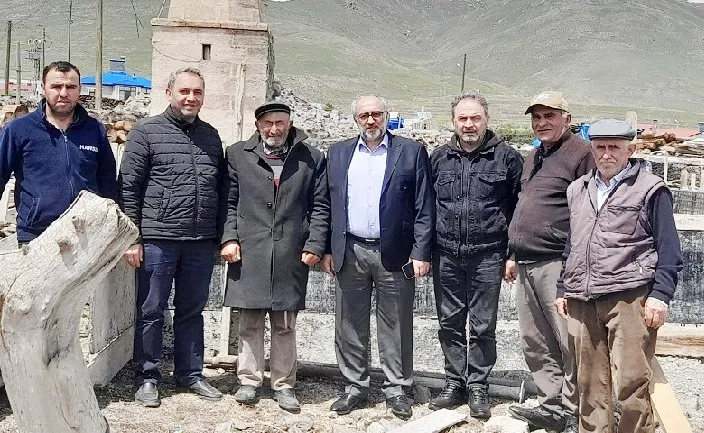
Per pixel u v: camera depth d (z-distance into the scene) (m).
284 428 5.43
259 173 5.79
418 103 123.62
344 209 5.74
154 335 5.83
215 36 13.91
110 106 35.31
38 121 5.34
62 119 5.39
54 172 5.33
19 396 3.12
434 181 5.76
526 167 5.48
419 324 7.32
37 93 42.78
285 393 5.87
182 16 13.95
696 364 6.95
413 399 6.19
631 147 4.73
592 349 4.80
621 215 4.61
